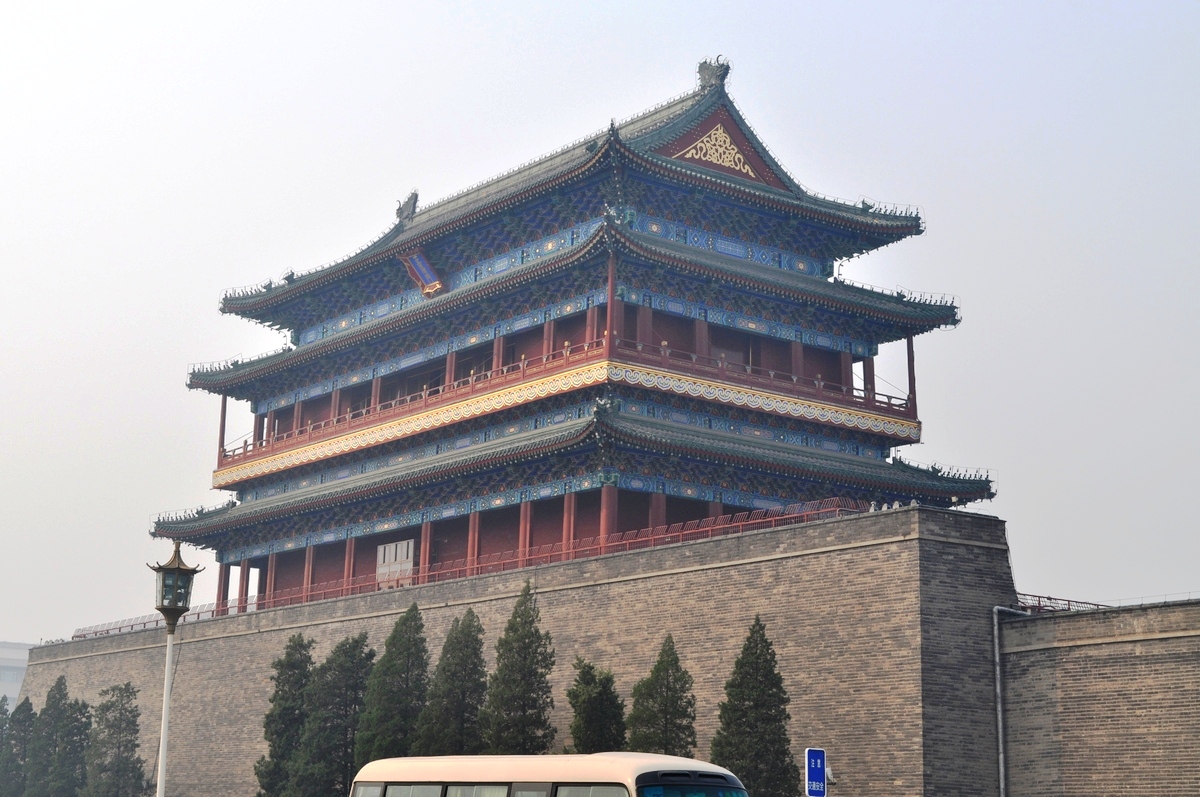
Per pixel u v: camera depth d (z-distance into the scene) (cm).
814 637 6238
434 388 10400
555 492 8712
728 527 7931
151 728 10669
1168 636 5188
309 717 7488
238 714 9831
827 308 9425
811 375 9581
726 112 9581
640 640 7112
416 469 9744
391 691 7106
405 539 10031
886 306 9531
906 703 5731
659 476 8531
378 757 6956
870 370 9800
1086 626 5472
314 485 10969
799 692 6238
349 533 10375
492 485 9169
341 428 10600
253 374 11538
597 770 3978
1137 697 5244
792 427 9250
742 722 5638
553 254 9206
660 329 8994
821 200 9825
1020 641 5738
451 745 6725
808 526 6400
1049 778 5488
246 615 10081
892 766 5728
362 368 10912
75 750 10119
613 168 8738
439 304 9706
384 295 10962
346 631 9144
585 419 8456
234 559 11581
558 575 7700
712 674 6681
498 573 8094
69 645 11981
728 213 9375
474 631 6975
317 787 7344
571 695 6119
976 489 9394
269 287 11900
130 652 11188
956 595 5859
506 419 9362
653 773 3900
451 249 10112
